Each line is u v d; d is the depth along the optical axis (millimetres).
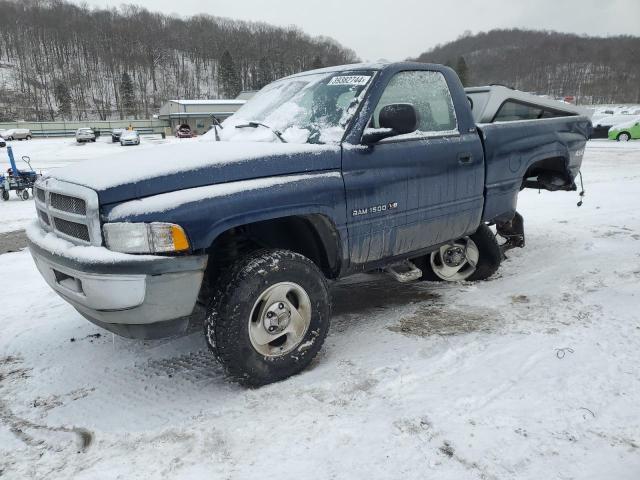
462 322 3719
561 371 2902
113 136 45531
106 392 3049
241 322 2771
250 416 2625
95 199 2543
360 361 3166
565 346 3203
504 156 4277
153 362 3414
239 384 3000
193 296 2676
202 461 2301
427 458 2223
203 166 2730
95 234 2559
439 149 3725
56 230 2910
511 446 2277
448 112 3938
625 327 3439
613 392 2672
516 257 5484
